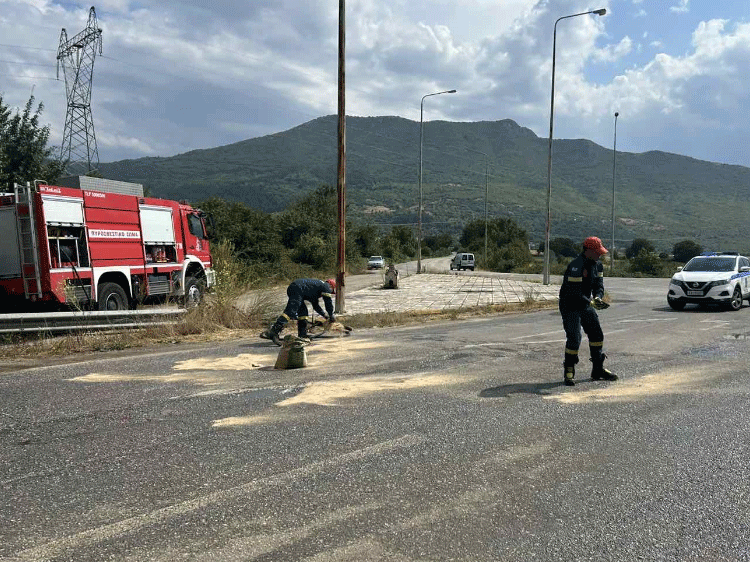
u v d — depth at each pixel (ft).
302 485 12.72
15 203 38.78
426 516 11.28
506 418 18.01
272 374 24.72
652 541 10.41
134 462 14.12
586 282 22.74
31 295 38.91
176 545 10.08
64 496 12.15
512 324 44.01
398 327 42.22
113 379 23.76
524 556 9.83
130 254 47.70
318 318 45.65
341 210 51.13
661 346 32.71
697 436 16.39
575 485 12.87
